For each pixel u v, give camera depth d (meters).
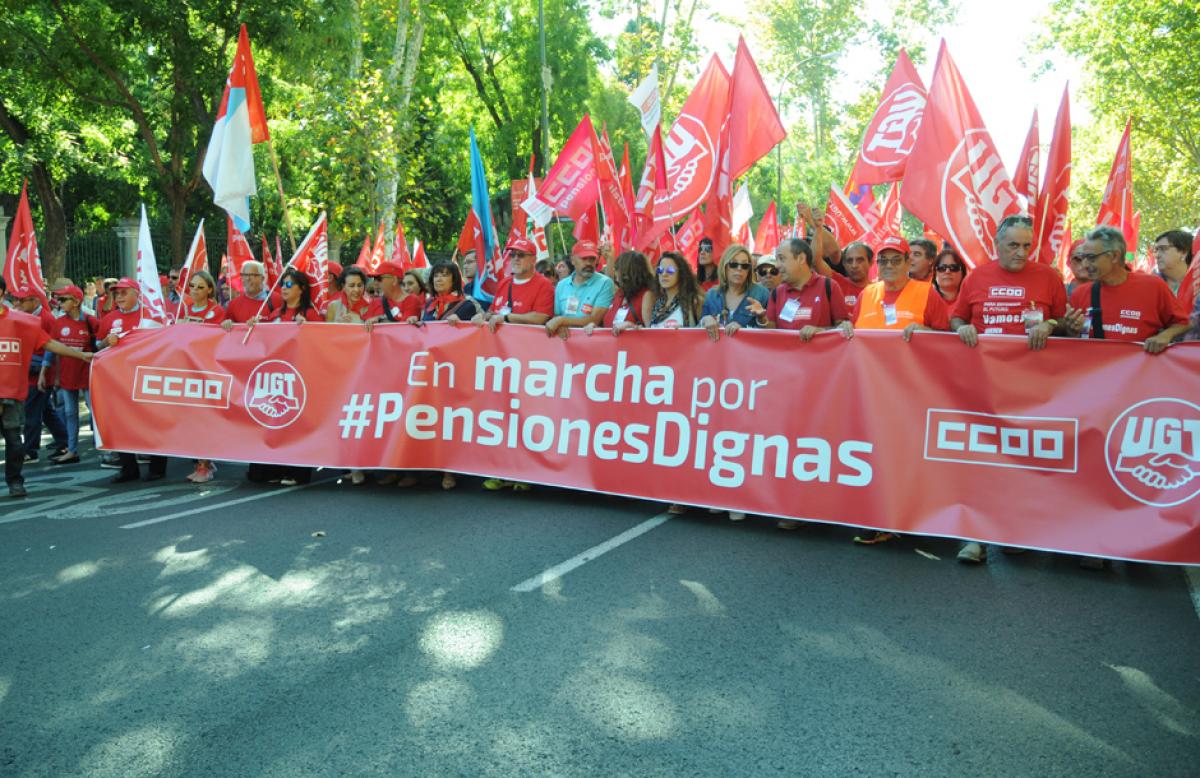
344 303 9.05
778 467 5.95
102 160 26.58
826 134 39.81
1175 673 3.80
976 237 6.27
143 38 18.52
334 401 7.34
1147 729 3.32
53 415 9.52
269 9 17.56
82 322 9.46
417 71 26.08
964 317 5.74
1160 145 33.34
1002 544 5.25
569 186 9.49
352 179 18.19
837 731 3.29
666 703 3.51
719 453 6.16
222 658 3.96
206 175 8.50
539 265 8.77
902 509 5.53
